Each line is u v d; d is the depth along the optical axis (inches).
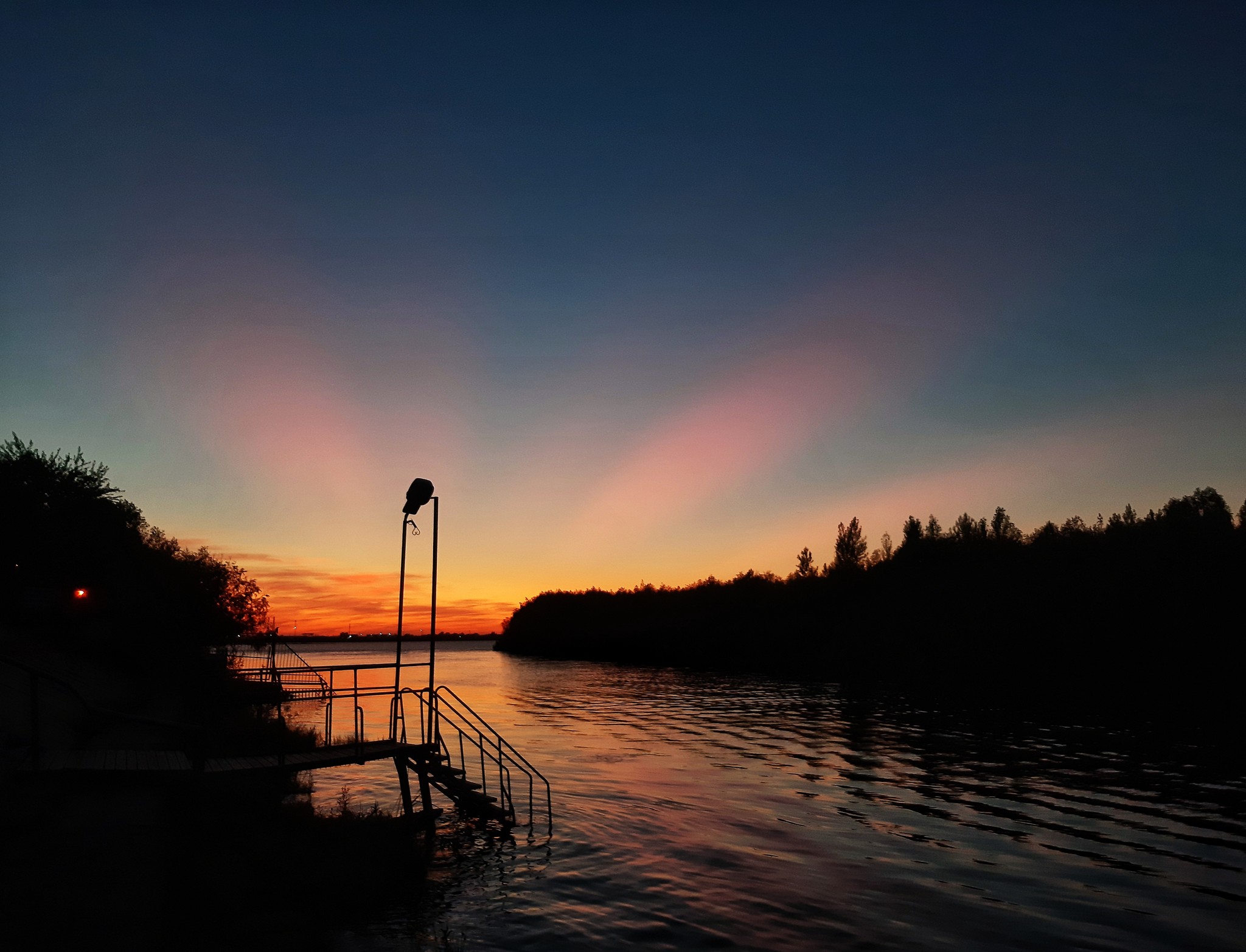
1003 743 1598.2
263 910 478.6
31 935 363.9
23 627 1620.3
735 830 869.8
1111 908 628.1
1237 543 2593.5
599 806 979.3
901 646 3457.2
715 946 513.3
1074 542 3282.5
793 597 4904.0
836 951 515.2
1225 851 808.9
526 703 2706.7
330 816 757.3
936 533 4382.4
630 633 6579.7
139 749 761.0
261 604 2628.0
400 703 863.1
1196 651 2465.6
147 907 422.3
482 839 776.9
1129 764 1352.1
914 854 783.1
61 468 1993.1
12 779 542.9
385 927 509.4
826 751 1518.2
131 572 1925.4
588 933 524.7
